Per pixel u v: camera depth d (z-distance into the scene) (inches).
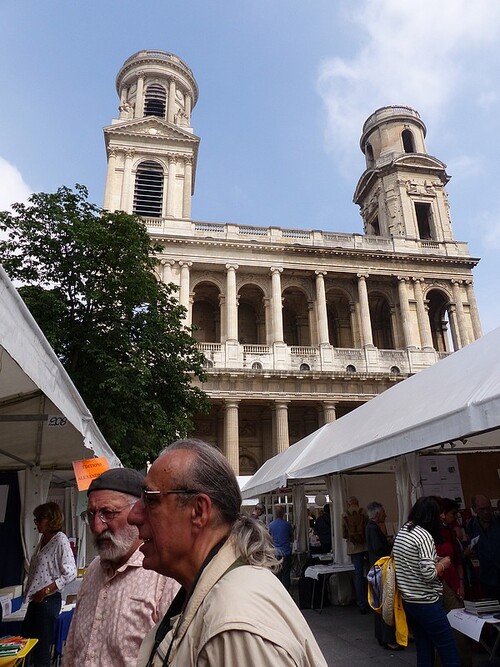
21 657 229.0
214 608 68.2
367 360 1795.0
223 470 90.2
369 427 447.8
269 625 65.2
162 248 970.7
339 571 546.0
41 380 217.3
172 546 86.0
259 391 1669.5
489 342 380.2
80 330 812.0
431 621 244.5
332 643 411.5
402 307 1911.9
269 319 1823.3
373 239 1993.1
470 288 1988.2
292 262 1870.1
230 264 1813.5
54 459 489.4
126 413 813.2
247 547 80.1
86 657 124.9
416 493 435.2
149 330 880.9
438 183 2177.7
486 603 288.8
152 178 1989.4
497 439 474.3
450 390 342.0
